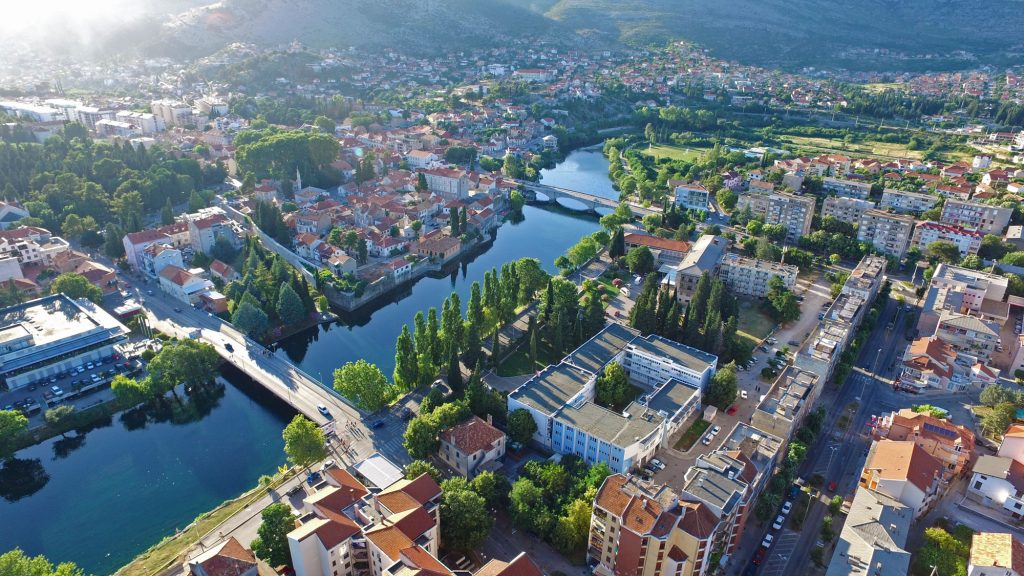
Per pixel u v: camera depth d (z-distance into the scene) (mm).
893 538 168000
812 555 175750
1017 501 190625
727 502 165625
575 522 175000
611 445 199125
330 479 185750
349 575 163125
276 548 167250
